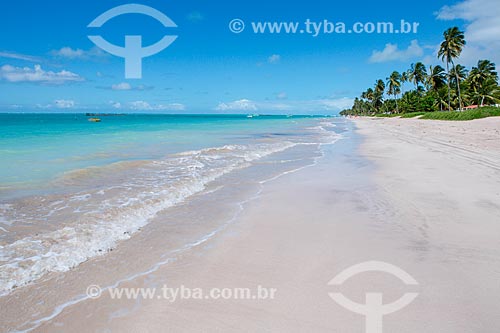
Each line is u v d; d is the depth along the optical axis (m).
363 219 6.39
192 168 11.90
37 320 3.32
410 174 10.43
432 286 3.91
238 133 33.81
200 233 5.73
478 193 7.93
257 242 5.33
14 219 6.15
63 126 42.06
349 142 23.20
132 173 10.76
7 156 13.74
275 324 3.26
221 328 3.20
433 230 5.70
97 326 3.24
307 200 7.84
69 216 6.35
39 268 4.34
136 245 5.18
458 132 26.12
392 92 103.12
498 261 4.54
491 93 71.31
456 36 54.09
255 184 9.64
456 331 3.12
